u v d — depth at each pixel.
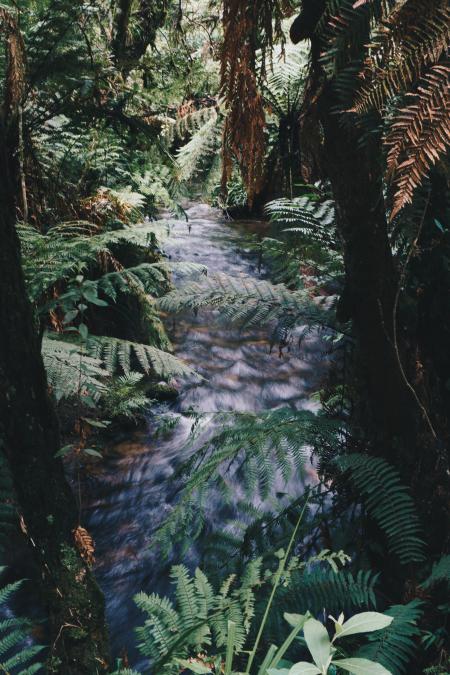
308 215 2.46
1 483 2.35
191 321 5.72
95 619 1.72
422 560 1.73
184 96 4.01
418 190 1.61
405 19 0.62
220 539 2.41
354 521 2.27
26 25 3.30
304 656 1.76
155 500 3.60
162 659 1.01
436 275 1.94
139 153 4.72
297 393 4.82
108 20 3.93
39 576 1.76
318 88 1.62
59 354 2.41
